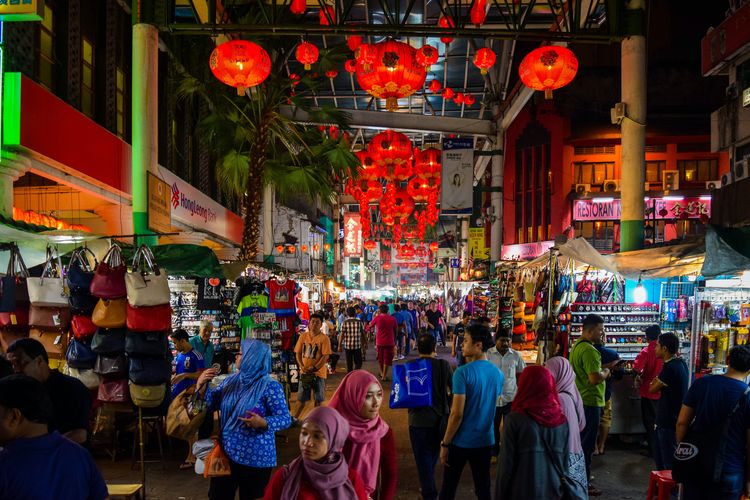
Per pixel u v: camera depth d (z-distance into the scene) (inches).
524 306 524.4
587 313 404.5
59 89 472.7
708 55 455.8
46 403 111.7
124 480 298.5
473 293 1013.8
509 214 1720.0
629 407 378.9
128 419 342.6
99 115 535.8
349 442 150.9
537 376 165.6
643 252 368.5
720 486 173.8
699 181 1520.7
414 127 987.9
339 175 648.4
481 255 1310.3
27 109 379.2
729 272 268.2
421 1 757.3
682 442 181.3
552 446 161.9
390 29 439.8
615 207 1491.1
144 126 451.5
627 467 327.9
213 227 821.9
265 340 373.1
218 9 545.6
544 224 1605.6
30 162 396.8
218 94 612.4
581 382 282.5
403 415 473.1
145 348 261.0
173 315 455.5
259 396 184.7
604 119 1578.5
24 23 405.4
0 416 107.8
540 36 454.9
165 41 663.1
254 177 590.9
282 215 1155.3
